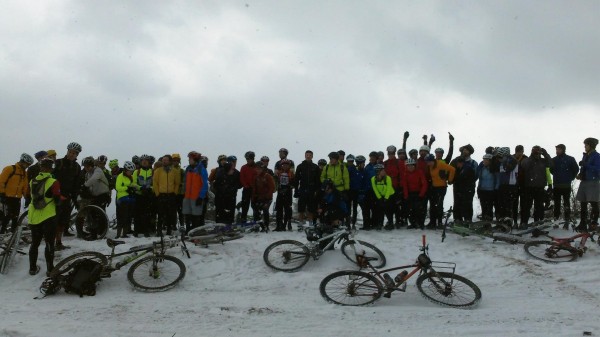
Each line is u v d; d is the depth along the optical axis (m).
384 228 12.91
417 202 12.74
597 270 9.72
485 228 11.56
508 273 9.72
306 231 10.37
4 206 11.84
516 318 7.30
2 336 6.55
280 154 13.15
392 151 12.88
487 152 12.70
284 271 9.92
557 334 6.59
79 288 8.58
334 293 8.27
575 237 10.63
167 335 6.59
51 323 7.07
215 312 7.62
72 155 10.71
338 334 6.62
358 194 12.95
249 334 6.62
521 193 12.68
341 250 10.30
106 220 11.83
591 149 11.92
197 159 11.98
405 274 8.23
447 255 10.73
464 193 12.52
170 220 12.19
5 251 9.77
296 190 12.71
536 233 11.66
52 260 9.38
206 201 12.79
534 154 12.44
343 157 13.41
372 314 7.52
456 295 8.12
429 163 12.70
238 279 9.57
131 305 8.03
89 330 6.77
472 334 6.62
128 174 12.17
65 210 10.65
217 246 11.05
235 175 12.67
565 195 12.59
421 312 7.63
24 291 8.91
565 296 8.48
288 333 6.66
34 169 11.34
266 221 12.72
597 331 6.71
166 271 9.41
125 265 9.85
